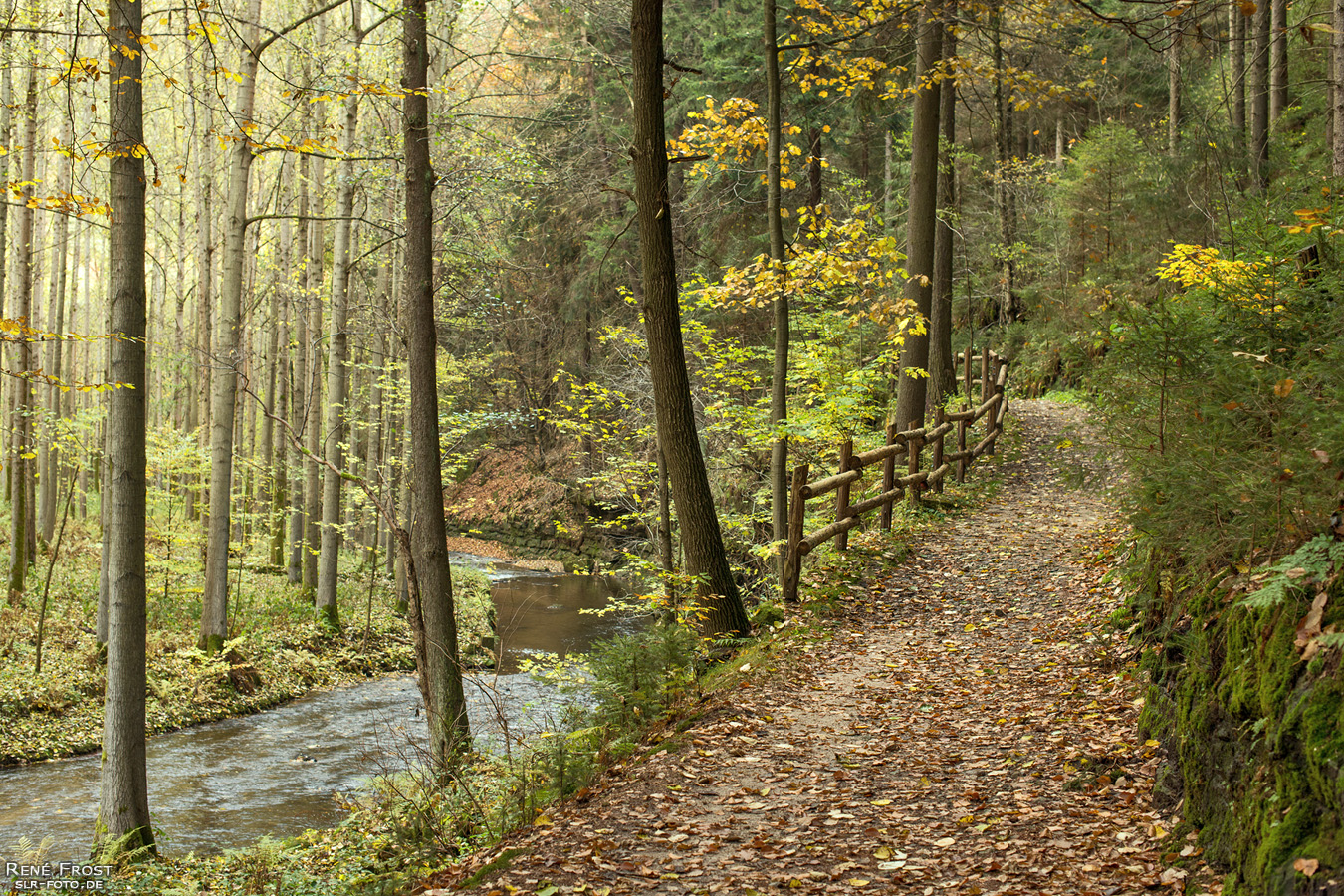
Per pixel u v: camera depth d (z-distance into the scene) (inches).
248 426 1186.0
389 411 762.2
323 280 747.4
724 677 285.6
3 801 375.2
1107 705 221.3
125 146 288.7
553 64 981.2
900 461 595.8
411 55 366.9
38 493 863.7
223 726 497.0
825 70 746.2
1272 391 170.7
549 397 1269.7
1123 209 764.6
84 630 581.3
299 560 752.3
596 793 204.7
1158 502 189.0
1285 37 538.6
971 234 1085.8
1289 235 218.2
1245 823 123.6
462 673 361.4
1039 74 873.5
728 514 558.6
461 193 610.5
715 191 872.9
